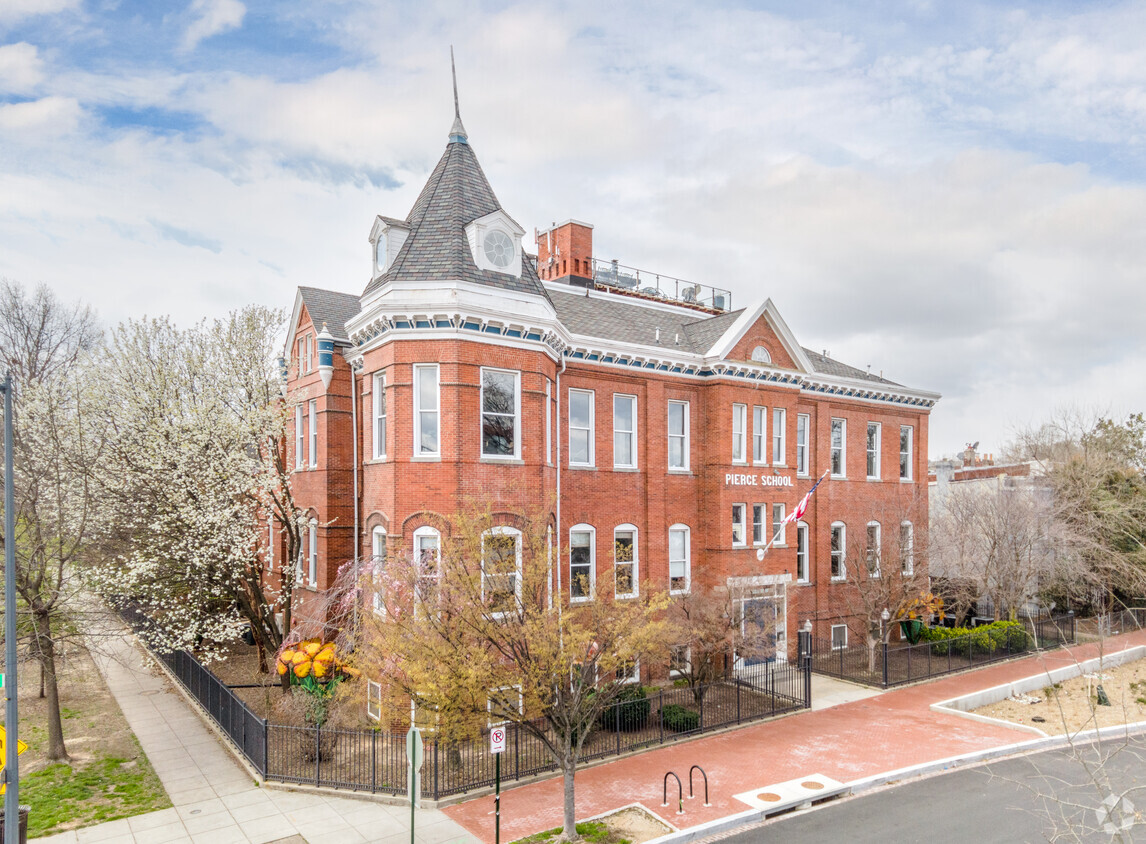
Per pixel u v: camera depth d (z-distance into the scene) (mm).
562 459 22188
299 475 27062
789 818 14117
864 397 31484
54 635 18906
